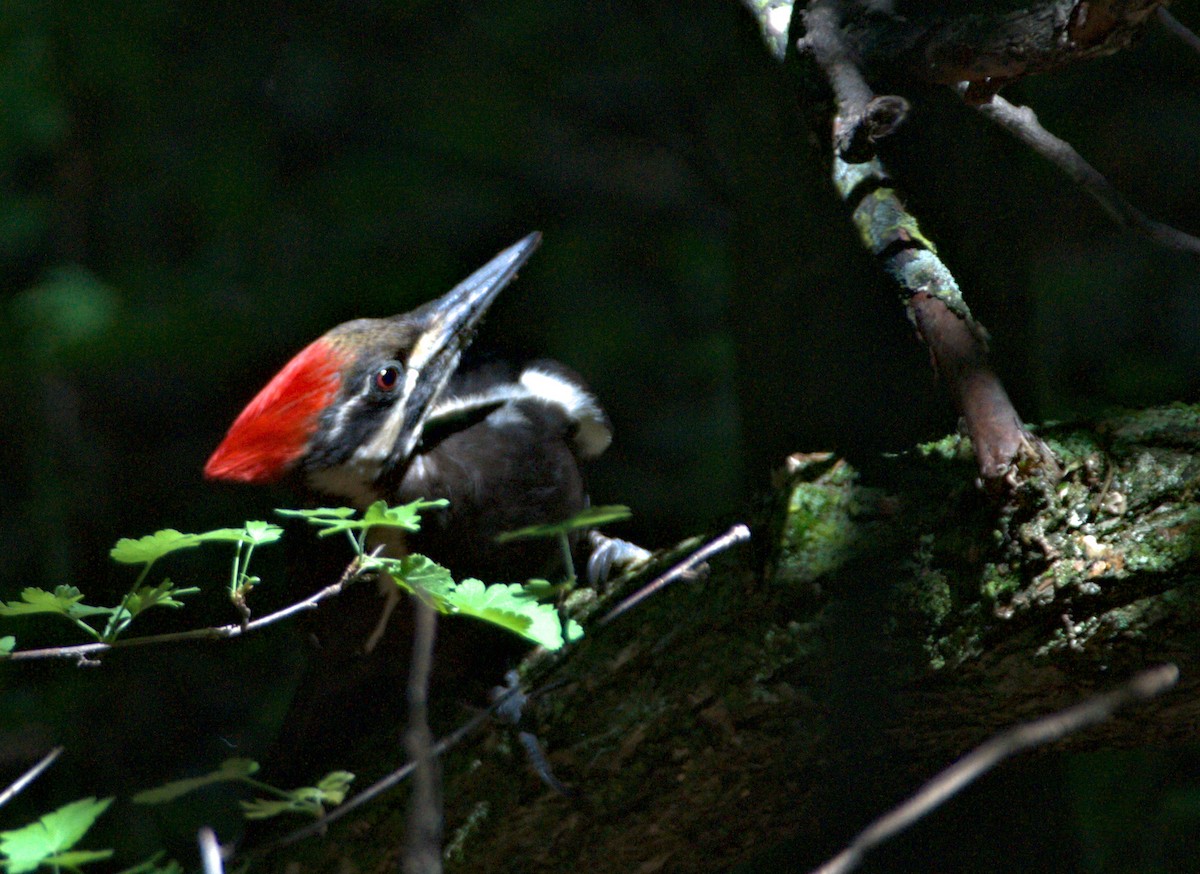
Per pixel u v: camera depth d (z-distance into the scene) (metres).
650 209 14.45
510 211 14.31
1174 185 12.59
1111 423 4.53
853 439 5.98
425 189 14.37
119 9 13.59
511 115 14.72
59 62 13.65
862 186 4.72
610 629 5.43
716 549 4.82
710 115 11.48
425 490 6.14
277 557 9.87
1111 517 4.36
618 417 13.03
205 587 10.00
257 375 13.24
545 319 13.79
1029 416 6.35
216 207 14.12
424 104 14.68
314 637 6.28
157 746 10.20
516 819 5.52
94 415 13.12
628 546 6.62
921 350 5.98
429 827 3.32
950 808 6.52
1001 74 4.49
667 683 5.21
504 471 6.32
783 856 6.01
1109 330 12.19
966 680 4.66
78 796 9.91
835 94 4.64
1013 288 6.27
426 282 13.56
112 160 14.14
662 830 5.48
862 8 4.74
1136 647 4.33
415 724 3.38
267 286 13.78
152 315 13.48
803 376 6.38
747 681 4.99
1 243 13.86
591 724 5.35
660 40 9.61
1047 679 4.55
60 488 12.61
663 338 13.64
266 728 10.25
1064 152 4.75
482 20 14.86
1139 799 8.75
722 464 12.49
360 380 5.99
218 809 9.46
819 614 4.82
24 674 10.34
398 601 5.90
